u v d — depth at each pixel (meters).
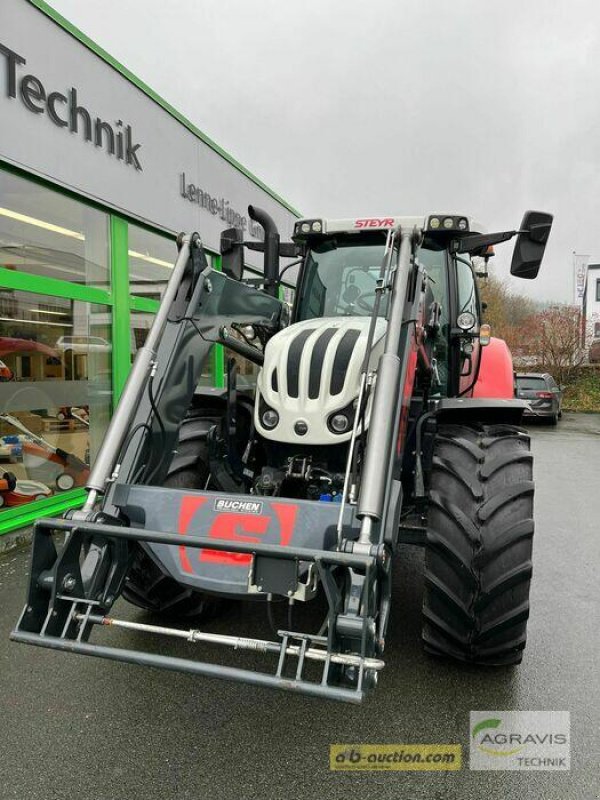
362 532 2.10
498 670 3.03
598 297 32.50
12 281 5.00
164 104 7.13
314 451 2.96
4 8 4.70
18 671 2.98
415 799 2.17
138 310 6.88
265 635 3.37
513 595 2.72
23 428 5.25
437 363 4.15
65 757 2.36
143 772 2.28
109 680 2.91
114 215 6.34
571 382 23.78
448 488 2.84
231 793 2.18
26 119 4.97
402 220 4.04
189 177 7.86
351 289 4.13
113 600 2.46
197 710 2.68
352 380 2.84
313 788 2.21
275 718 2.64
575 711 2.70
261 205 10.59
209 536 2.37
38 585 2.22
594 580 4.37
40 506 5.39
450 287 4.11
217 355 8.39
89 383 6.09
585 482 8.20
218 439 3.45
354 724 2.60
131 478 2.69
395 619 3.54
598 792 2.21
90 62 5.76
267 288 3.97
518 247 3.38
